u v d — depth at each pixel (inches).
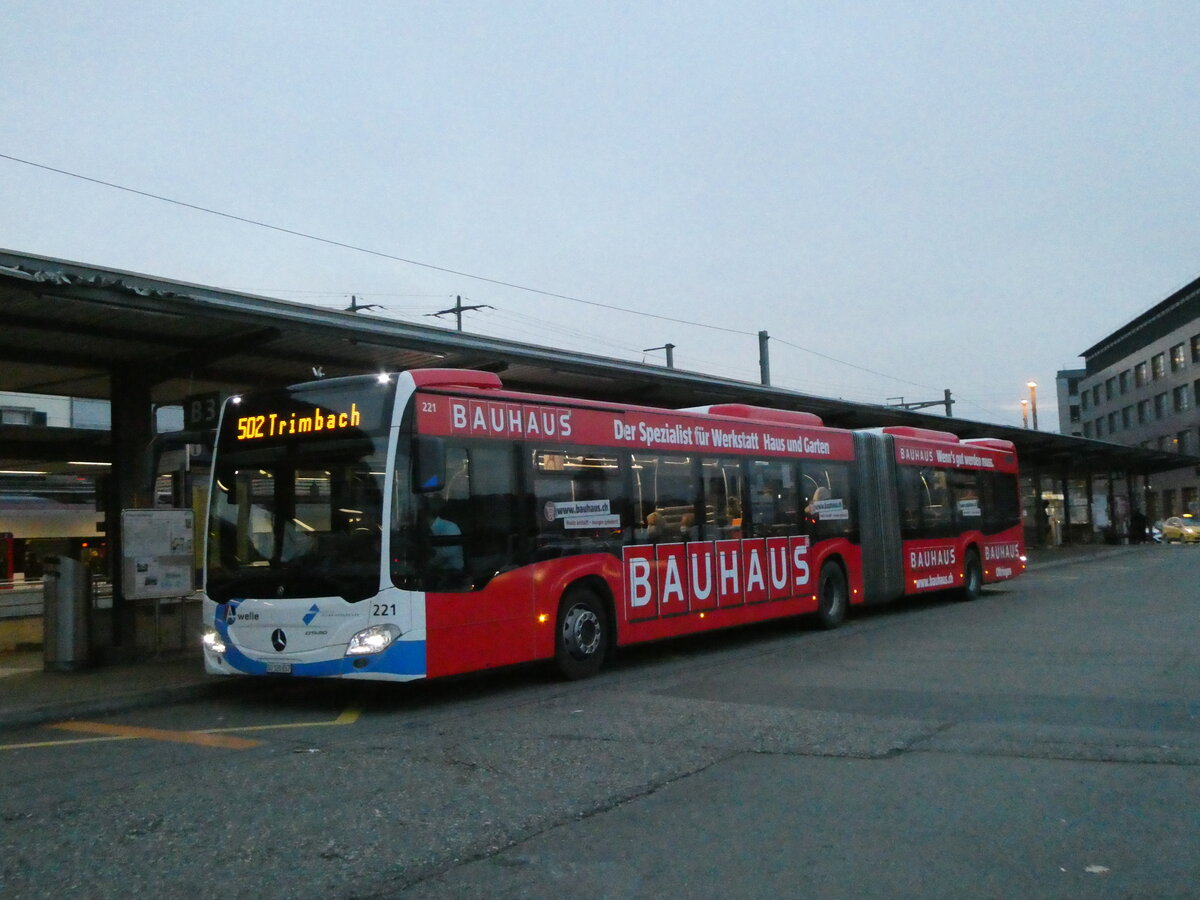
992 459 859.4
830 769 273.4
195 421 521.0
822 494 622.5
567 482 442.3
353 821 233.1
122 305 398.0
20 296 394.3
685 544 504.7
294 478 391.9
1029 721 329.4
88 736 353.7
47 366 521.7
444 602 378.3
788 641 570.9
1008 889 185.3
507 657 403.9
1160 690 377.1
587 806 241.9
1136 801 239.1
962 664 457.1
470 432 399.5
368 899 185.6
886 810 235.1
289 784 269.7
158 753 318.7
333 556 375.9
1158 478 3031.5
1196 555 1462.8
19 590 780.0
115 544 529.0
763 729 324.8
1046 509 1813.5
